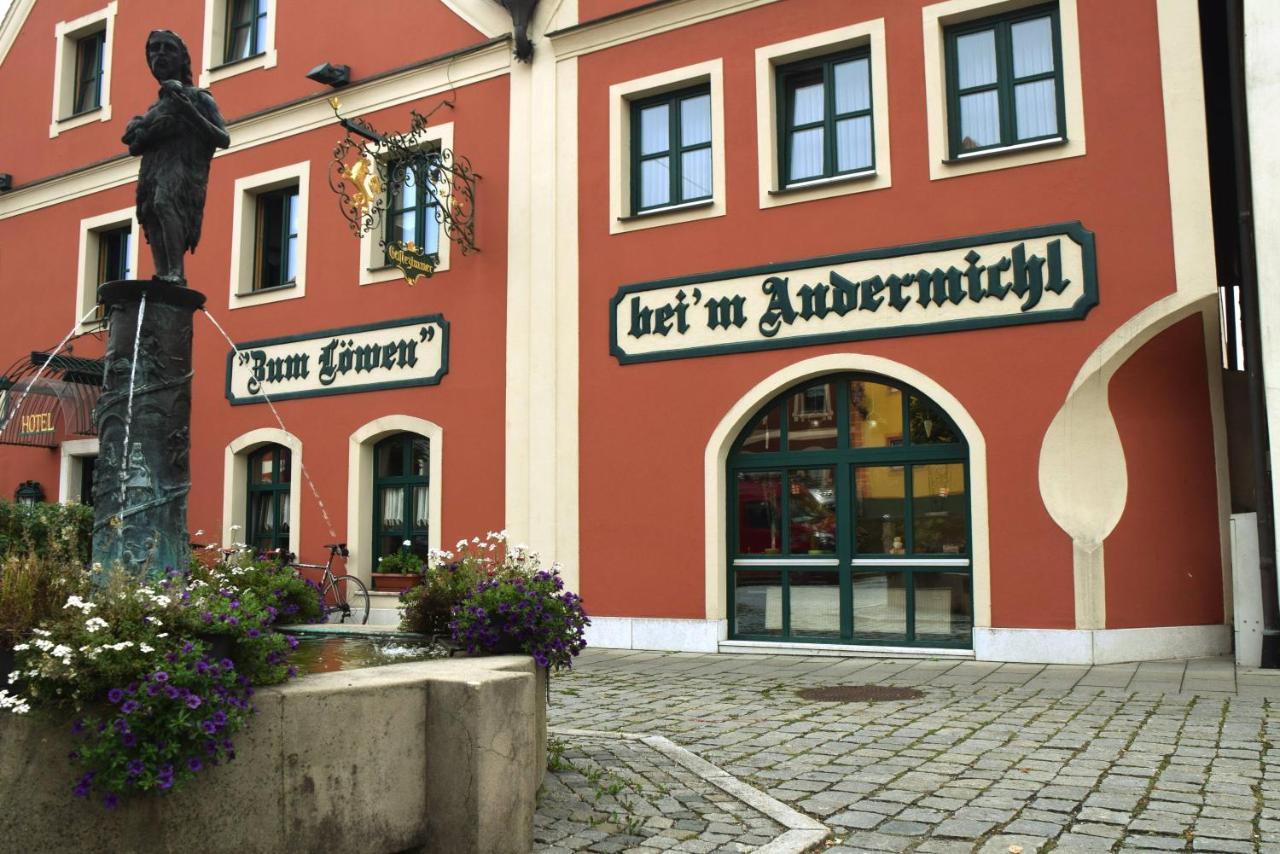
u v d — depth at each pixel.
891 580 10.97
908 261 10.90
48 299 18.41
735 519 11.84
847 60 11.70
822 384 11.47
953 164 10.77
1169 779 5.44
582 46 13.19
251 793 3.70
